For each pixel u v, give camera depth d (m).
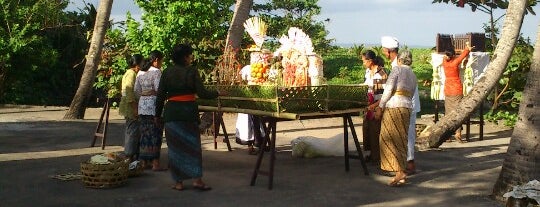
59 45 22.02
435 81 11.77
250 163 8.45
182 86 6.51
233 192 6.55
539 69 5.95
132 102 7.84
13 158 8.71
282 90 6.55
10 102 20.45
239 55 11.95
